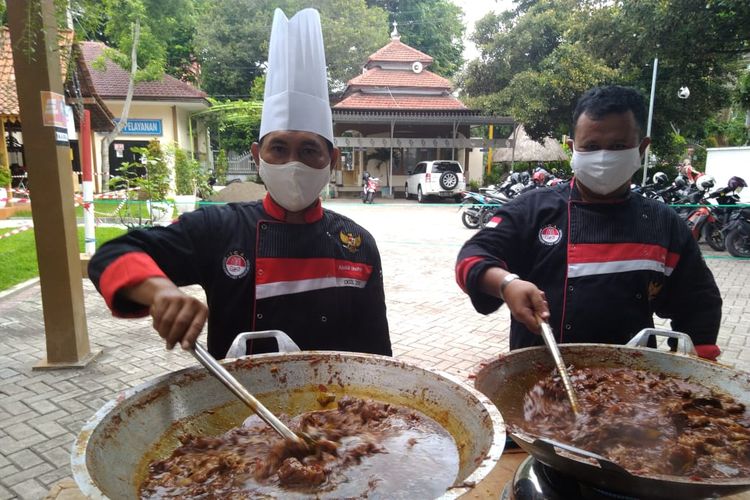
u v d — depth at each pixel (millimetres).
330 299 1701
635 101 1719
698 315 1803
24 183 16172
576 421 1205
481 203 12781
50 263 4199
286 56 1581
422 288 7133
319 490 927
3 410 3604
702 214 9422
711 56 11023
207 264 1670
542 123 21156
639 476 857
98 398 3793
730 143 22078
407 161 24938
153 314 1104
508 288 1453
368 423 1163
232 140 27250
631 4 10664
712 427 1205
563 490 1080
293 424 1166
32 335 5113
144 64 16953
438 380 1192
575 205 1874
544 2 21641
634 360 1493
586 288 1782
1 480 2824
